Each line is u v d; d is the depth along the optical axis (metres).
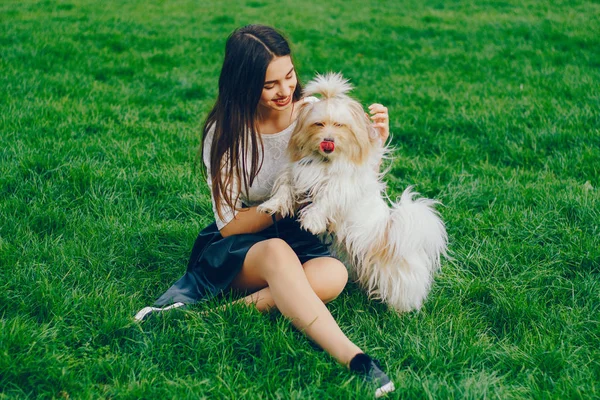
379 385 2.45
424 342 2.84
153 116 6.12
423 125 5.96
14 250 3.52
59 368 2.52
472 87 7.34
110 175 4.45
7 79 6.71
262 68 2.70
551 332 2.91
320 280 2.83
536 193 4.32
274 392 2.49
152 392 2.44
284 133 2.97
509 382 2.59
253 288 3.00
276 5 14.48
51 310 2.94
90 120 5.68
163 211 4.22
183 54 8.99
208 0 14.92
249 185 3.04
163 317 2.89
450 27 11.50
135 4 13.80
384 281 2.97
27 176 4.42
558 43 9.70
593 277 3.40
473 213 4.23
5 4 12.86
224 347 2.73
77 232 3.79
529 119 5.87
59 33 9.65
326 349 2.62
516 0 14.48
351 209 2.90
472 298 3.29
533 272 3.43
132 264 3.56
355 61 9.05
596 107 6.21
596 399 2.43
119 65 8.01
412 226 2.91
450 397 2.40
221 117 2.87
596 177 4.70
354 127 2.72
